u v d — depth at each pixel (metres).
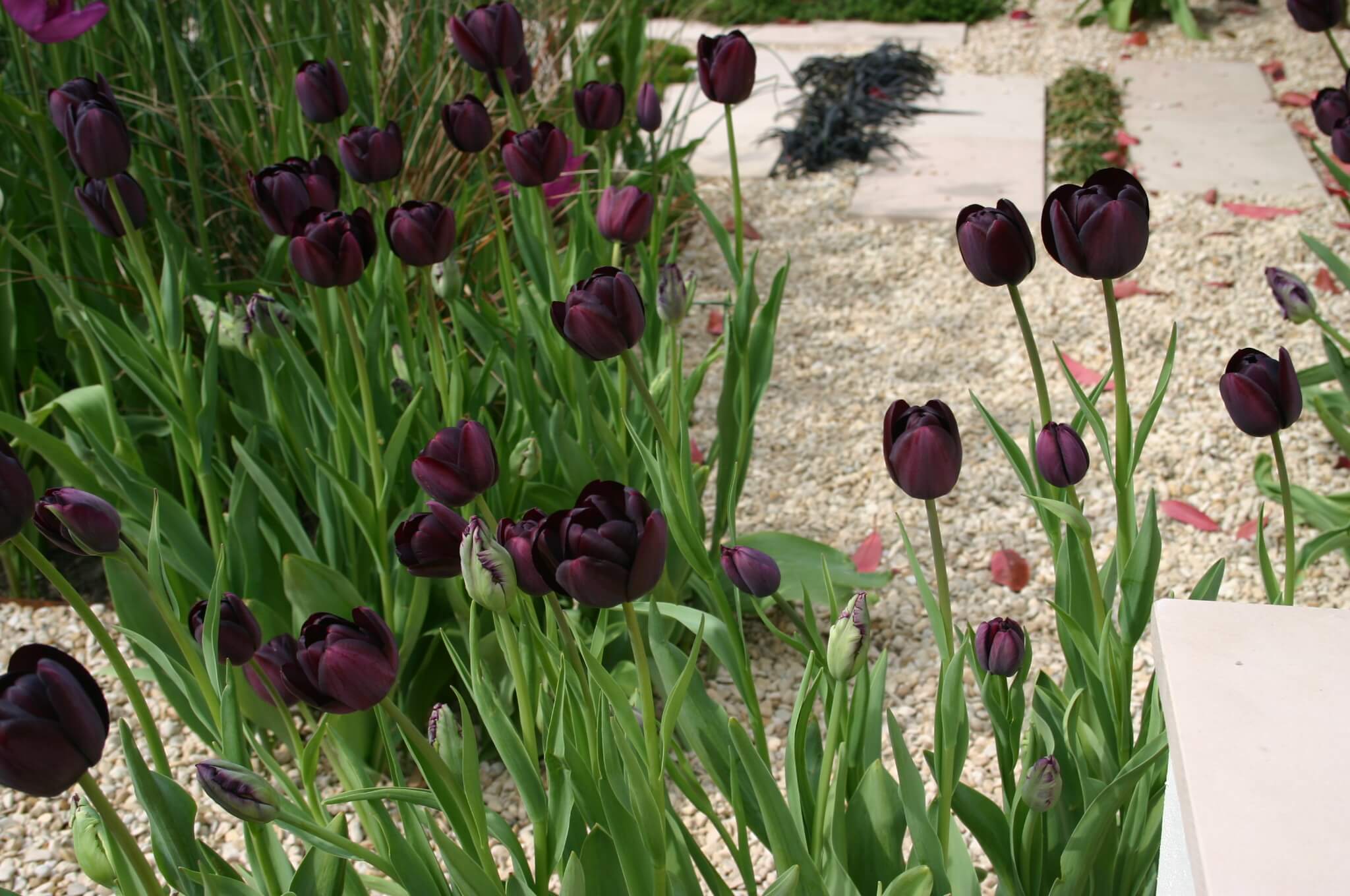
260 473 1.99
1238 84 4.63
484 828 1.54
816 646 1.61
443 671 2.11
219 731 1.60
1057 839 1.66
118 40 2.82
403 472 2.12
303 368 2.01
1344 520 2.32
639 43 3.74
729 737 1.65
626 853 1.54
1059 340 3.19
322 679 1.42
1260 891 1.30
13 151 2.63
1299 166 3.95
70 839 2.02
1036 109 4.48
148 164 2.70
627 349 1.58
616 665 2.10
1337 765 1.36
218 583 1.56
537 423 2.13
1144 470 2.68
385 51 3.03
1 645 2.31
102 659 2.28
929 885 1.52
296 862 1.97
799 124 4.35
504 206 2.99
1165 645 1.44
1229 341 3.11
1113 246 1.50
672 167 3.49
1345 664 1.42
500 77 2.13
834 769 1.69
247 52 2.81
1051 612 2.31
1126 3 5.23
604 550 1.39
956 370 3.10
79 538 1.49
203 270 2.47
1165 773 1.67
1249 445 2.73
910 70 4.72
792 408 2.99
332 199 1.91
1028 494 1.68
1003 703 1.65
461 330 2.37
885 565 2.46
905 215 3.79
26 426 1.96
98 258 2.53
